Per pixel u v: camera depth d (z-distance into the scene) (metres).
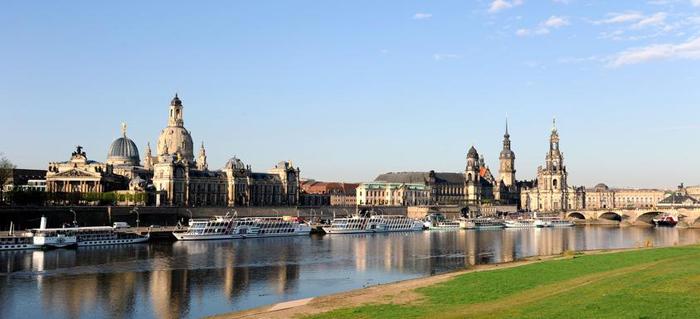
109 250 165.38
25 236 167.88
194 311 90.19
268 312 81.31
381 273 129.38
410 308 78.69
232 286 111.19
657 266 91.31
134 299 98.44
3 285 109.62
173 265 138.12
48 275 120.81
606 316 58.53
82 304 94.44
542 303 68.62
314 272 130.25
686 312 58.16
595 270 99.88
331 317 75.31
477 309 71.06
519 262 140.75
